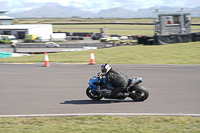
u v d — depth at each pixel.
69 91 16.25
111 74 13.32
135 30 164.62
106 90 13.34
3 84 18.59
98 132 9.42
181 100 13.88
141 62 27.95
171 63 26.91
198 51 34.78
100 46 77.56
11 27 126.44
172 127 9.82
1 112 12.36
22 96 15.27
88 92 14.22
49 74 22.08
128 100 13.98
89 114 11.66
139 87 13.45
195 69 23.25
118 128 9.78
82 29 196.62
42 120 10.91
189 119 10.68
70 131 9.55
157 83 18.16
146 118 10.95
